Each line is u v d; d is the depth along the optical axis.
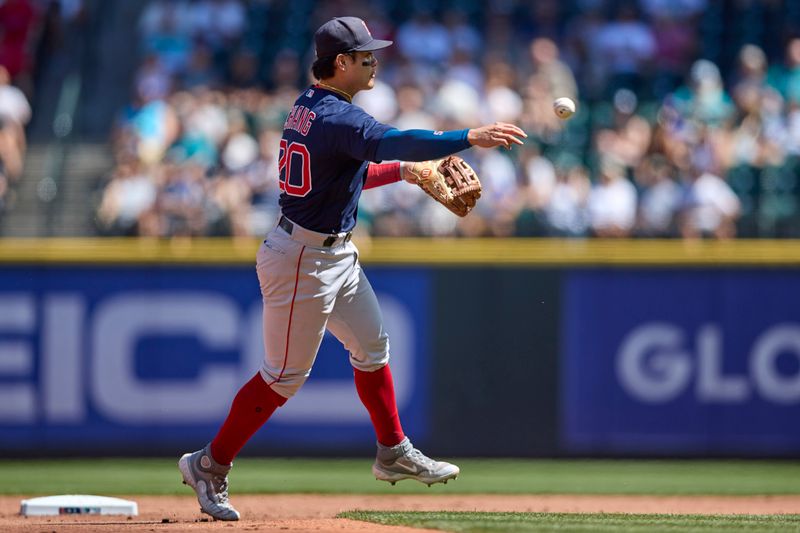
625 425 35.97
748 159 39.75
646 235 36.16
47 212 38.28
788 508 25.50
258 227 36.84
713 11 48.38
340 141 16.95
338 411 35.88
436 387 35.88
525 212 37.03
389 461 19.41
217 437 18.91
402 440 19.41
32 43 46.28
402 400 35.88
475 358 35.94
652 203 37.84
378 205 37.41
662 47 46.53
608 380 36.00
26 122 42.66
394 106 42.62
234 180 38.00
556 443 35.91
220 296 35.84
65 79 46.09
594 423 35.97
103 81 47.03
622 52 45.59
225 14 48.03
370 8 48.84
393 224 36.22
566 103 18.67
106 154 42.41
